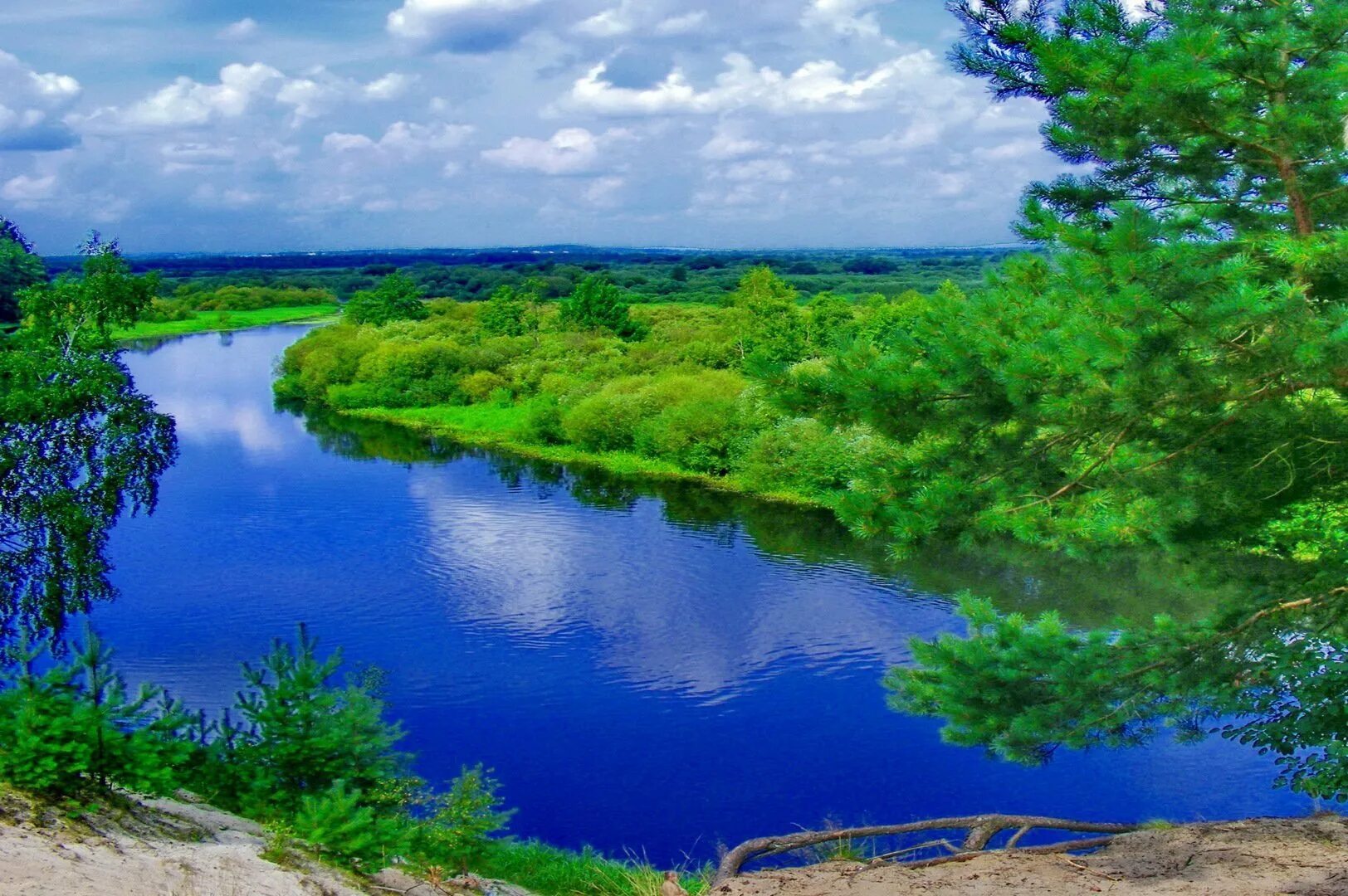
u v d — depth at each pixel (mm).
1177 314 8031
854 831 10891
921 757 21375
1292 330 7965
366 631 29594
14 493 25312
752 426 51281
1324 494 10289
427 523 42312
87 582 26078
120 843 7496
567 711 24047
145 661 27062
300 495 47375
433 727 23297
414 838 10352
